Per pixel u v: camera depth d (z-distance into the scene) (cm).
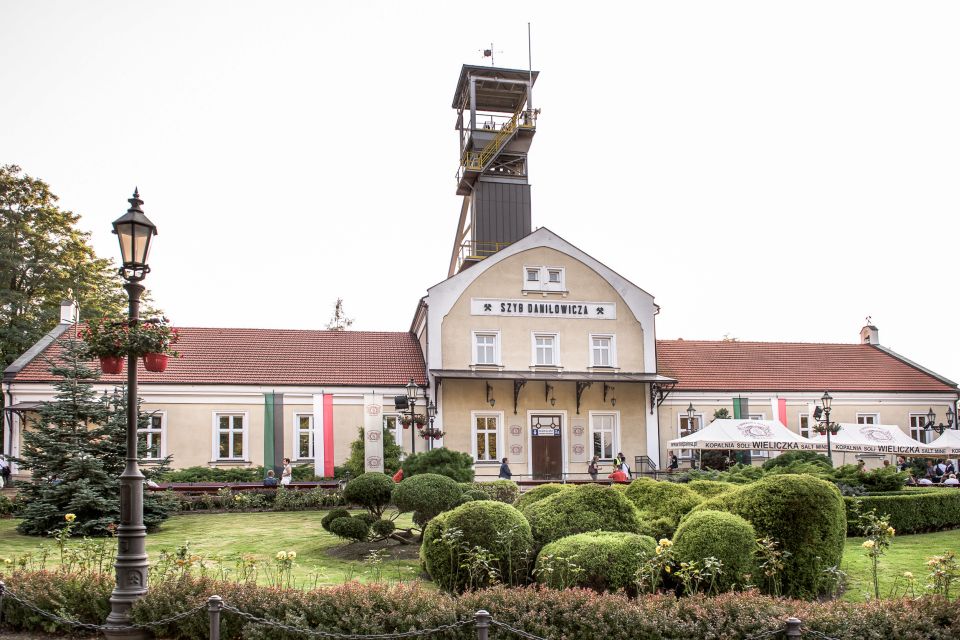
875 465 3375
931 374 4162
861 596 1203
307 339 3888
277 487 2739
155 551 1703
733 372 4022
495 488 1775
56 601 1032
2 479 2880
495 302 3634
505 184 4206
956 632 834
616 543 1077
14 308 4384
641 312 3753
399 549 1631
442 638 878
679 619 849
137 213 1068
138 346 1026
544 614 873
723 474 2600
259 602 951
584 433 3619
